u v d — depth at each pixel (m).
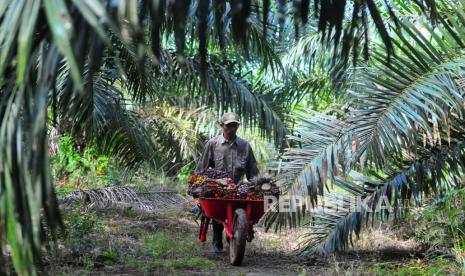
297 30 2.91
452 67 6.83
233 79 13.15
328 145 8.06
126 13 2.39
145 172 16.47
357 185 8.64
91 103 10.77
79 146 16.38
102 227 10.82
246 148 9.49
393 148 6.73
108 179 15.61
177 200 15.33
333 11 2.97
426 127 6.68
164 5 2.84
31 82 2.88
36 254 2.67
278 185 8.27
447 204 8.60
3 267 2.92
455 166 8.07
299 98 16.73
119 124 12.62
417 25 8.80
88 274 7.36
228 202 8.57
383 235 10.53
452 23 7.04
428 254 8.83
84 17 2.33
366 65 7.54
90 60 2.49
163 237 10.41
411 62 7.45
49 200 2.76
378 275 7.55
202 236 9.64
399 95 6.90
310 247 9.02
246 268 8.37
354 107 7.93
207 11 2.78
